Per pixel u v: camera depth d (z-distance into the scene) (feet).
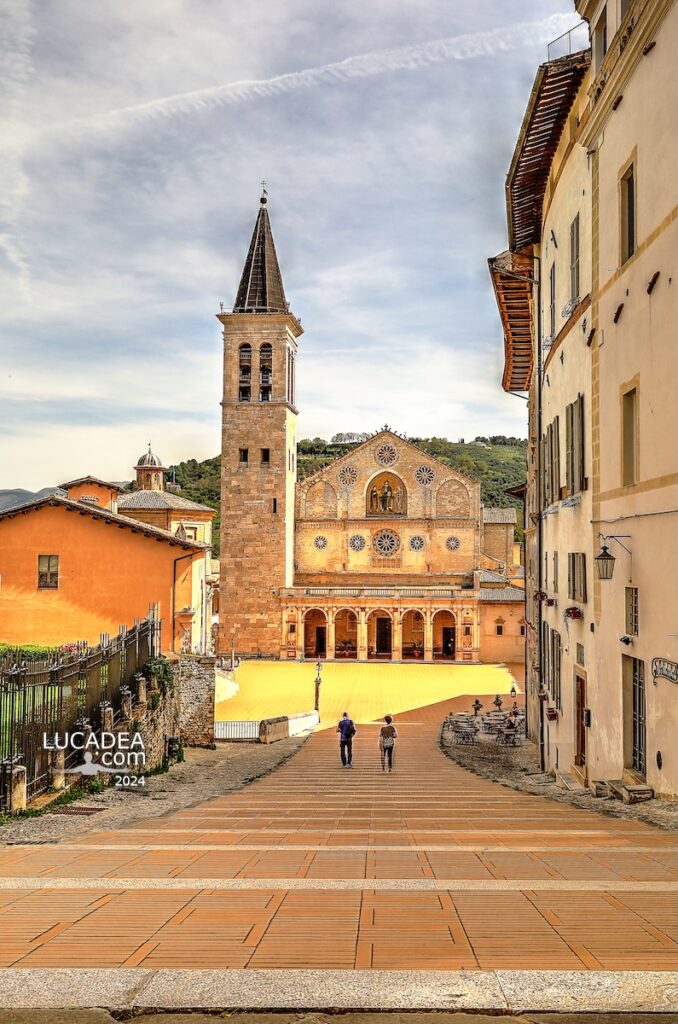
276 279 276.62
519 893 23.99
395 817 45.39
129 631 86.79
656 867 27.66
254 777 81.15
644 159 46.73
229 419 271.08
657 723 45.01
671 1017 15.74
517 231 90.33
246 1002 16.44
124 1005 16.44
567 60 60.44
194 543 125.49
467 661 261.65
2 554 124.36
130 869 28.76
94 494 200.23
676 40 41.81
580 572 63.26
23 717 52.80
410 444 282.97
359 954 18.86
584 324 61.62
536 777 76.38
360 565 283.38
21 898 24.17
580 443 63.46
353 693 209.97
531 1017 15.79
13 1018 15.97
